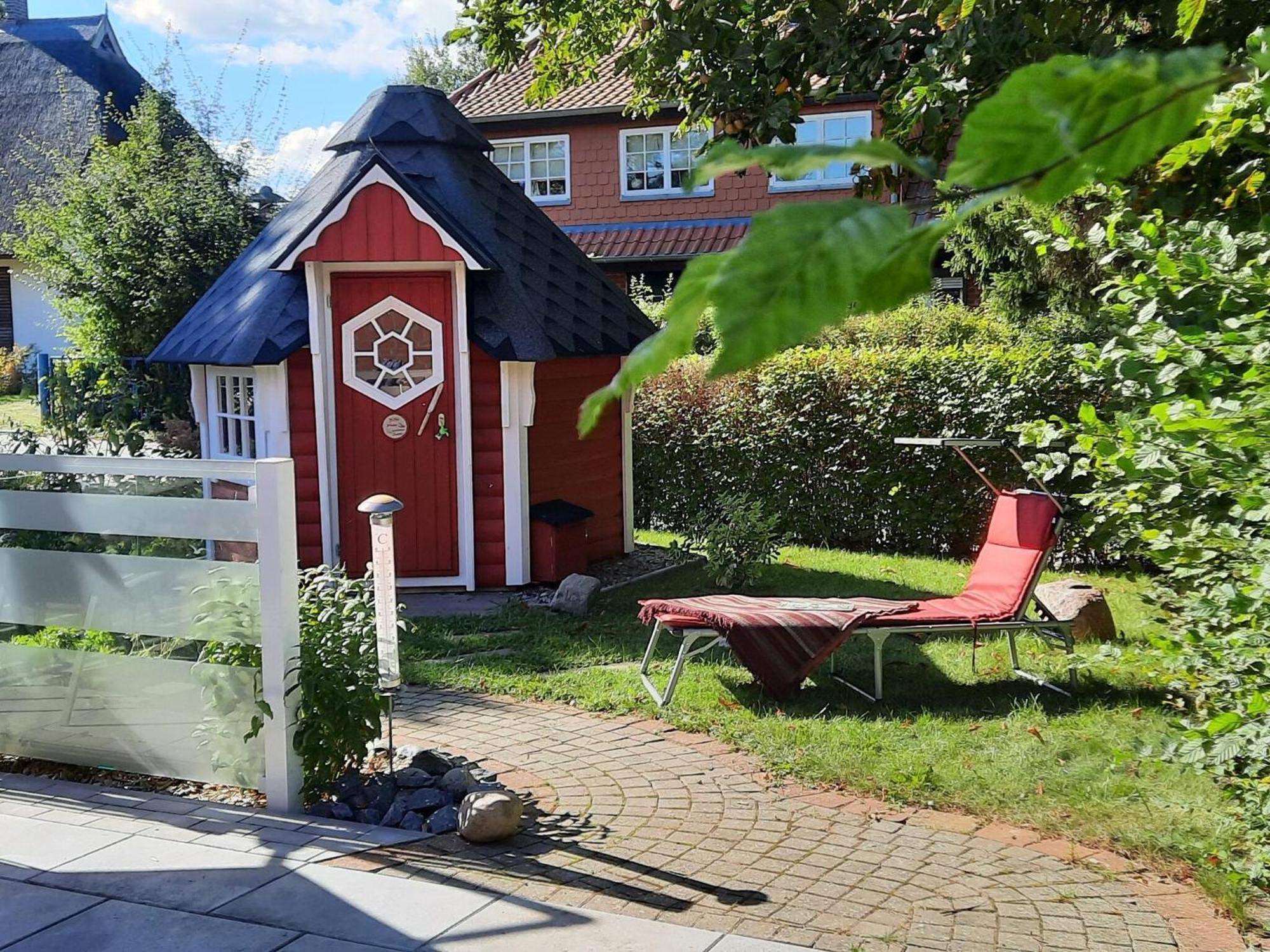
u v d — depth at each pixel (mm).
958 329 17016
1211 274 3494
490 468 10266
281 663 5203
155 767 5543
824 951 3908
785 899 4336
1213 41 4176
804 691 7180
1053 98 471
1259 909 4199
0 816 5168
